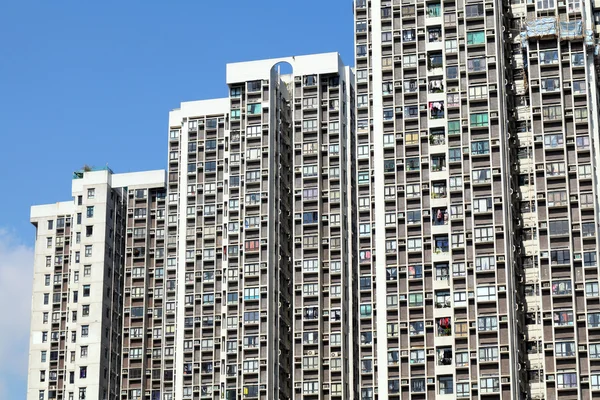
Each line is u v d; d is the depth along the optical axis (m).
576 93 186.25
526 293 180.75
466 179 183.62
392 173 188.12
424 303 180.88
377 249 185.50
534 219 183.38
